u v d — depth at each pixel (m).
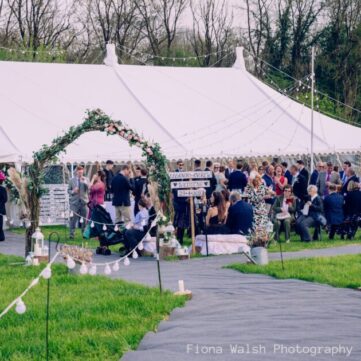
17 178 19.22
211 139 29.89
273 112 32.38
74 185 25.81
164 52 59.72
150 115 30.17
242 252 20.70
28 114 28.75
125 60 57.28
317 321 11.65
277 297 14.00
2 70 30.66
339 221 24.34
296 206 25.39
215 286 15.46
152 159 19.98
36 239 19.05
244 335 10.73
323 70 58.38
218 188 26.27
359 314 12.20
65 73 31.23
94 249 22.91
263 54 60.28
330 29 58.72
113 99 30.55
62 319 12.03
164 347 10.16
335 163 37.38
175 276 17.08
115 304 12.87
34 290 14.70
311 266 17.69
